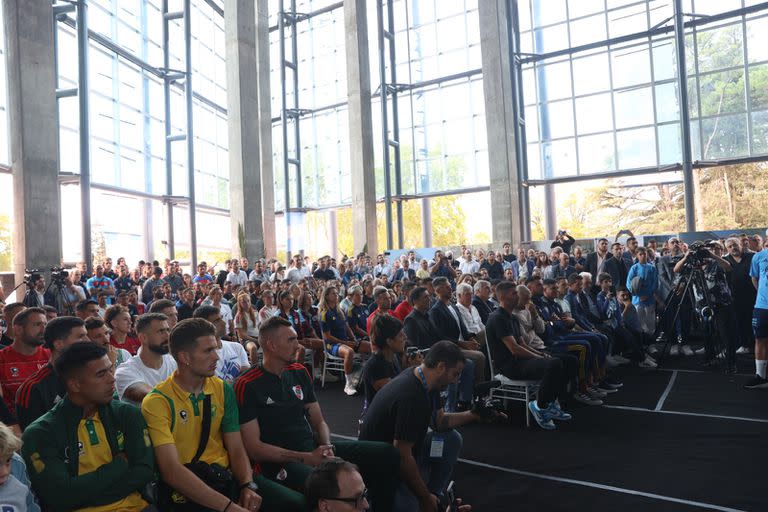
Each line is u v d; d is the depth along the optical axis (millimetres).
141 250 18547
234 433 2627
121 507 2258
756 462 3832
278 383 2895
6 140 13133
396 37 21594
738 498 3273
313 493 1814
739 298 7676
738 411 5121
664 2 16734
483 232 24766
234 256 17094
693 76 16672
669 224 23203
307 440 2914
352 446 2863
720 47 16266
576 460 4059
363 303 8656
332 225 24328
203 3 22984
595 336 6234
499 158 16969
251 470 2631
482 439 4648
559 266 10547
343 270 13375
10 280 12914
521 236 17141
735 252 7676
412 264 14891
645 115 17219
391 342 3725
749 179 22094
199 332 2502
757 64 15758
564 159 18359
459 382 5070
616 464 3943
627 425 4895
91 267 12539
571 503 3316
